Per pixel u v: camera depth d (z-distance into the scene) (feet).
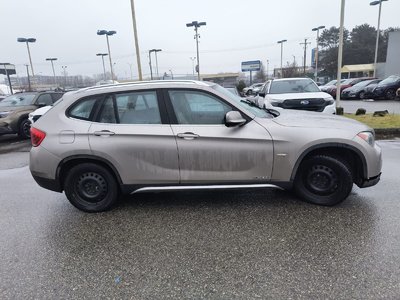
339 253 10.45
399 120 34.71
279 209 13.93
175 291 9.04
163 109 13.57
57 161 13.83
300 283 9.12
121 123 13.74
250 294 8.77
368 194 15.16
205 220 13.28
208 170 13.51
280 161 13.26
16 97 40.65
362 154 13.14
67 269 10.30
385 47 228.63
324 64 238.27
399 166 19.54
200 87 13.51
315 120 13.99
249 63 199.11
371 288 8.76
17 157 28.30
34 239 12.41
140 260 10.63
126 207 14.96
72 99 14.14
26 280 9.80
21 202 16.47
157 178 13.78
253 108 14.89
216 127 13.34
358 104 63.87
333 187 13.69
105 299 8.84
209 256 10.66
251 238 11.67
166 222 13.28
